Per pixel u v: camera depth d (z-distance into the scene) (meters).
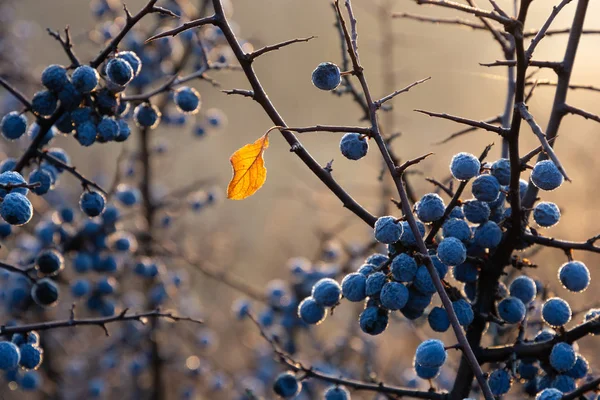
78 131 3.35
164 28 6.41
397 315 4.82
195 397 7.97
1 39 9.24
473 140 11.76
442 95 10.78
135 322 7.09
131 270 6.36
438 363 2.28
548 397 2.32
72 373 7.70
